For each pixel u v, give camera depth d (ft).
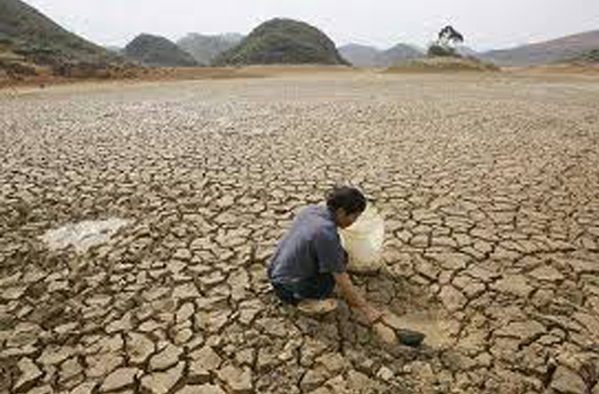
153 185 21.75
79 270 14.26
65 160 26.45
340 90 70.74
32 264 14.75
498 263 14.07
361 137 31.68
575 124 36.04
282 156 26.71
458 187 20.71
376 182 21.65
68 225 17.52
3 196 20.49
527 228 16.40
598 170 22.99
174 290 13.00
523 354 10.26
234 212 18.37
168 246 15.58
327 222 10.73
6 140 32.32
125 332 11.30
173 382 9.78
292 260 11.05
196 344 10.82
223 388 9.64
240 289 12.94
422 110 44.60
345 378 9.75
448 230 16.30
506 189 20.33
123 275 13.88
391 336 10.75
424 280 13.20
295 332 11.09
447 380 9.64
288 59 263.08
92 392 9.57
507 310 11.80
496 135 31.78
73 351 10.72
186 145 30.04
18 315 12.12
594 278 13.23
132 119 41.83
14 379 9.95
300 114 43.04
